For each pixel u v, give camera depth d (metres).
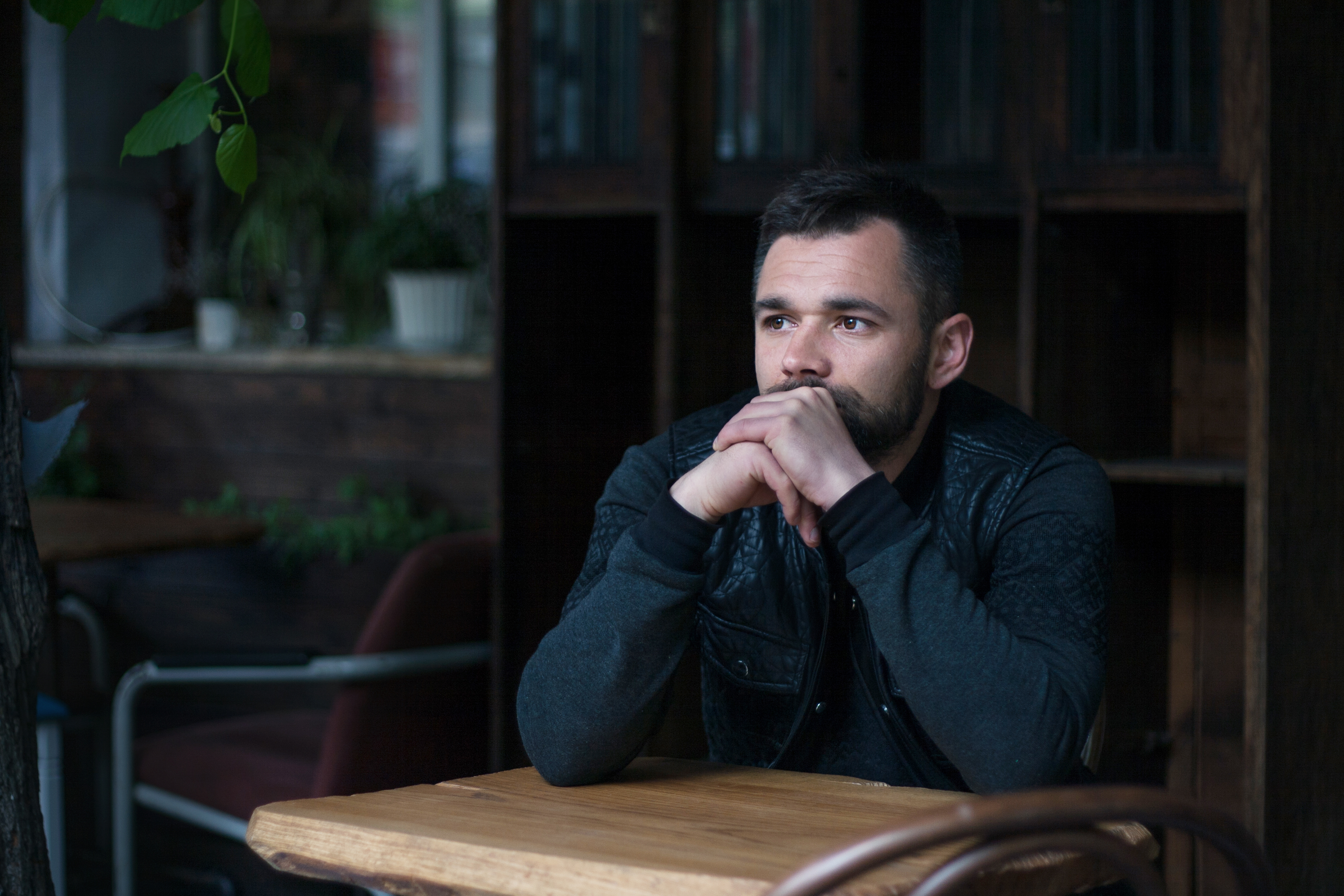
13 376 1.32
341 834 1.04
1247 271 2.51
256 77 1.33
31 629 1.30
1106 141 2.28
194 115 1.30
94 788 3.35
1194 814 0.87
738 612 1.44
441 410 3.46
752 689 1.44
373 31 4.05
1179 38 2.23
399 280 3.48
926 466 1.45
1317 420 2.25
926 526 1.23
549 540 2.73
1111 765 2.50
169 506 3.86
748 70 2.52
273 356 3.61
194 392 3.80
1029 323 2.27
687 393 2.58
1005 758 1.16
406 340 3.51
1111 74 2.27
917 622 1.19
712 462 1.28
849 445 1.26
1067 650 1.28
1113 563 1.43
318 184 3.73
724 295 2.68
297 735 2.63
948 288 1.39
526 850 0.96
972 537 1.41
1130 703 2.57
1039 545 1.37
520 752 2.58
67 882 3.07
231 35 1.31
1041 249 2.29
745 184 2.53
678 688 2.50
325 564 3.48
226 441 3.77
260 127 4.16
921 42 2.71
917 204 1.37
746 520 1.45
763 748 1.47
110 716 3.13
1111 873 1.00
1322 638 2.28
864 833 1.02
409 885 0.99
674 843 0.98
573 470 2.81
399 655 2.33
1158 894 0.92
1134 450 2.56
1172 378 2.67
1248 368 2.13
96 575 3.83
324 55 4.12
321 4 4.11
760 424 1.25
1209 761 2.67
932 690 1.18
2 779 1.26
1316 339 2.24
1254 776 2.12
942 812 0.80
